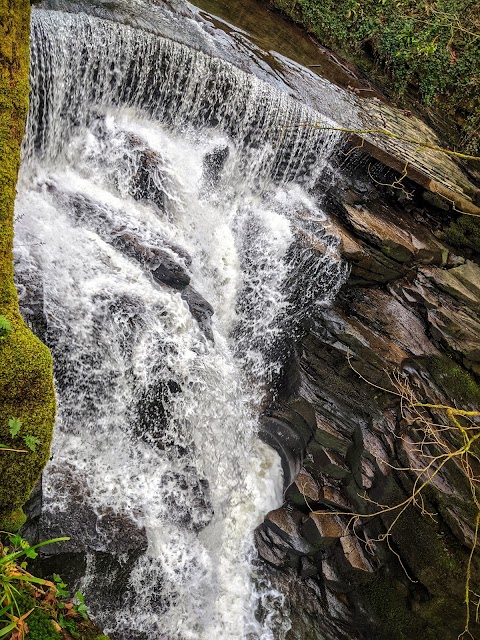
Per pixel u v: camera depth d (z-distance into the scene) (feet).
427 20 28.07
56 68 16.61
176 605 14.84
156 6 23.43
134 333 15.14
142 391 15.26
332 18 28.50
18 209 15.34
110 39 17.66
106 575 13.12
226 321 20.22
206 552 15.96
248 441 18.62
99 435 14.82
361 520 17.16
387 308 19.67
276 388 19.62
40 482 11.11
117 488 14.42
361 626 16.80
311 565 17.12
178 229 19.17
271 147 21.65
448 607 15.80
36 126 16.65
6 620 7.36
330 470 17.52
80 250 15.43
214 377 17.12
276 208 21.58
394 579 16.52
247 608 16.21
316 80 25.38
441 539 16.10
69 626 8.02
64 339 13.89
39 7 17.22
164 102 19.74
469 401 18.34
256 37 25.95
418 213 22.39
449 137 27.40
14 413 8.21
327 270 19.47
